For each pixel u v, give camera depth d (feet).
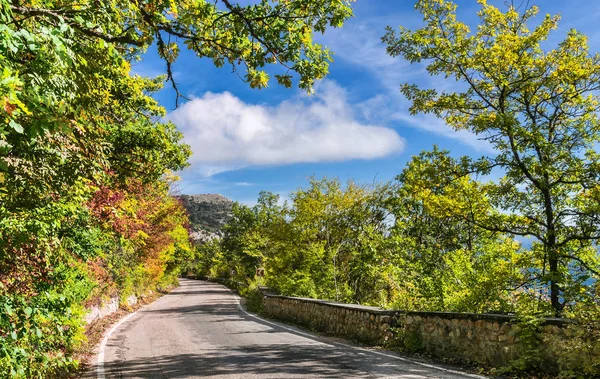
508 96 37.78
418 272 51.31
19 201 15.56
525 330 19.76
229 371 23.48
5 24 9.61
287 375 21.75
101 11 13.89
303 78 19.76
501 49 35.06
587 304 19.30
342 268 66.95
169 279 153.17
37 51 10.40
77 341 26.32
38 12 11.48
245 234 132.77
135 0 16.26
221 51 21.13
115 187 35.12
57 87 11.38
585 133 35.12
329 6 18.69
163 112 44.09
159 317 64.28
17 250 15.38
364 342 33.78
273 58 20.21
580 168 33.06
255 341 35.70
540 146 33.76
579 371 17.21
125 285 76.23
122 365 27.37
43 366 18.08
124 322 56.95
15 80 8.50
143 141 38.86
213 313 69.97
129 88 34.91
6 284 15.67
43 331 19.08
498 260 39.09
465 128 39.50
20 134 11.28
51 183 16.03
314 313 46.52
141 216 46.21
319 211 68.69
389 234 65.41
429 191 38.96
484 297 34.37
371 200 70.08
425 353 27.02
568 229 34.81
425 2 37.04
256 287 102.78
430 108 38.63
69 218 20.89
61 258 19.97
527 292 34.81
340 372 21.89
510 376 19.48
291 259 75.72
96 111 17.90
